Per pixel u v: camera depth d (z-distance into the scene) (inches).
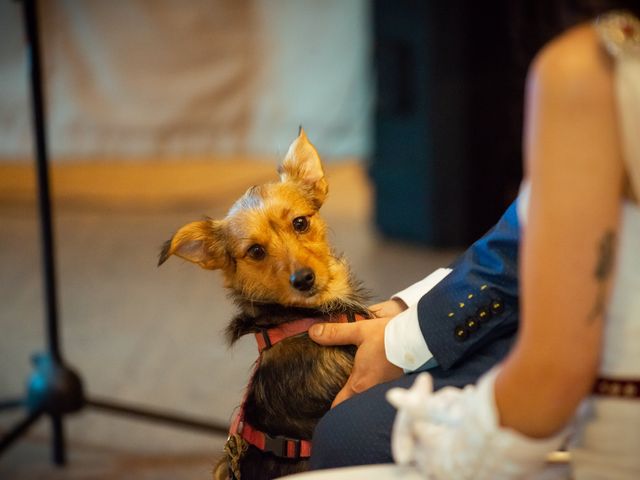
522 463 43.0
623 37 38.4
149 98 309.7
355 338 65.2
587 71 38.7
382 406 57.4
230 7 305.4
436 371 59.5
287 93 311.0
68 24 303.3
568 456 49.2
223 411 129.2
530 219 41.1
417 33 191.9
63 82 307.4
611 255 40.4
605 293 40.8
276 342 69.6
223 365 146.0
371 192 231.6
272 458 65.1
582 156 39.1
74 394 115.2
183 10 303.6
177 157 314.2
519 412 42.0
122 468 116.4
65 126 311.3
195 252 74.4
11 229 232.5
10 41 300.7
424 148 198.2
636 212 42.1
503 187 194.9
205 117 313.0
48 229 114.1
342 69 304.2
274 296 72.3
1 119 308.2
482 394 43.6
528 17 162.2
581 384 41.2
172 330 161.3
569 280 40.1
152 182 281.0
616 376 43.3
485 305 57.5
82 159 313.1
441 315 58.7
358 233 220.4
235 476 63.1
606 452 43.9
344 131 309.4
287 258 71.8
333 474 48.7
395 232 212.1
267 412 67.8
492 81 188.4
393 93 200.7
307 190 77.9
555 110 39.2
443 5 187.3
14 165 304.0
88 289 184.9
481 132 194.4
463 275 58.9
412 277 182.7
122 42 304.8
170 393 135.7
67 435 126.4
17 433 111.3
